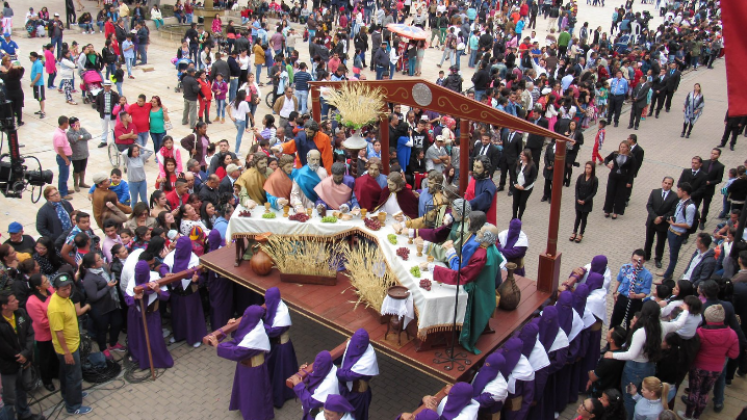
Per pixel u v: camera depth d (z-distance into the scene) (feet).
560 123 50.08
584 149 62.85
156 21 98.12
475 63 90.84
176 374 27.66
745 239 31.58
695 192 42.37
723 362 23.97
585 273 28.09
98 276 27.07
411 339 23.53
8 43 74.95
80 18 92.99
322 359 21.63
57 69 73.51
